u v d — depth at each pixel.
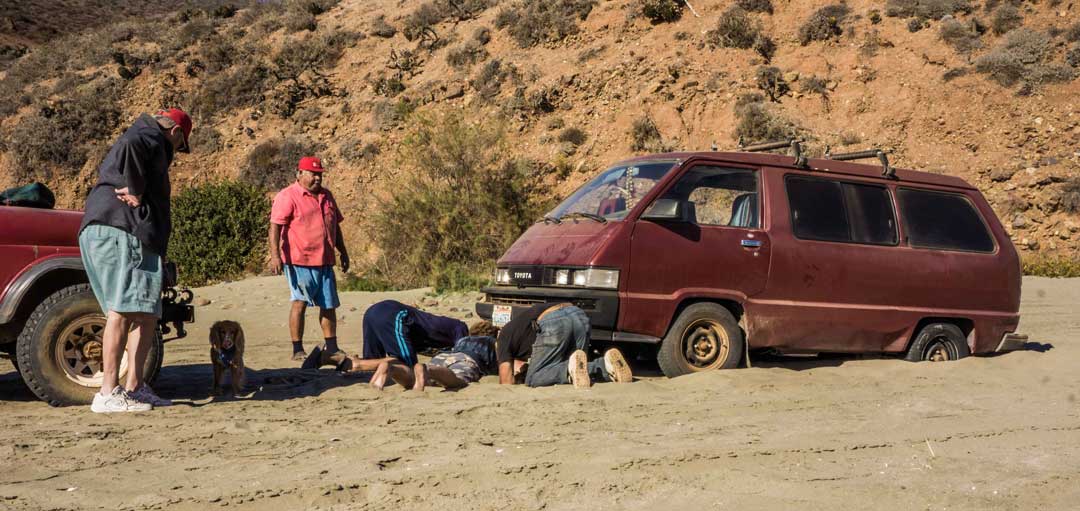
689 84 27.42
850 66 28.39
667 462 4.07
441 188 18.27
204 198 23.33
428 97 30.66
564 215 7.33
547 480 3.77
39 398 5.57
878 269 7.27
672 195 6.84
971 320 7.71
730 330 6.82
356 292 14.83
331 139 30.83
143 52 37.03
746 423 4.96
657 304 6.59
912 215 7.60
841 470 4.00
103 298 5.27
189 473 3.85
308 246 7.62
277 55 35.50
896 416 5.19
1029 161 24.94
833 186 7.36
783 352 7.12
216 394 6.09
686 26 30.30
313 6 40.06
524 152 27.02
